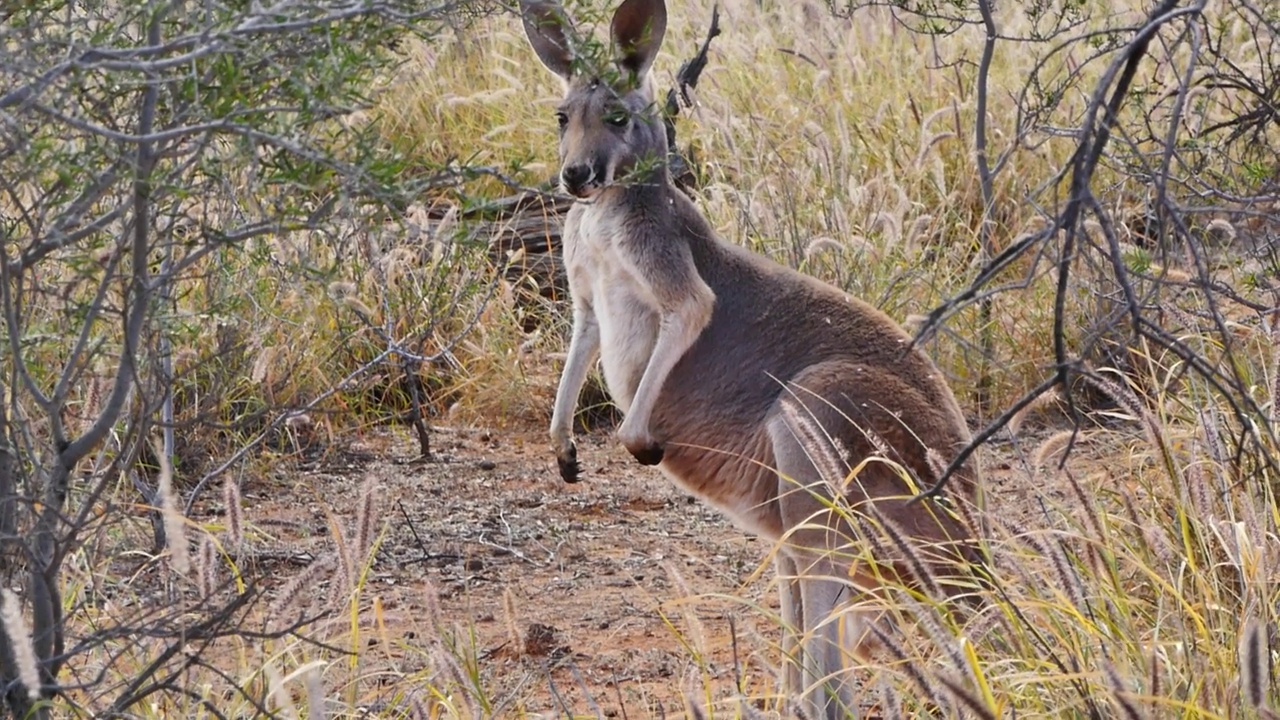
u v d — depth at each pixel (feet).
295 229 16.90
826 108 58.54
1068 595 21.34
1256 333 32.37
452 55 63.67
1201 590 22.59
